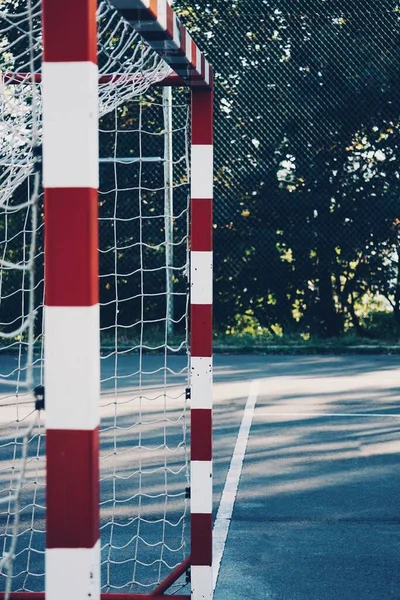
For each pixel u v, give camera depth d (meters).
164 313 13.07
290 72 12.99
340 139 13.05
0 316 12.23
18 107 4.02
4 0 4.62
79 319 1.89
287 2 12.88
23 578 4.16
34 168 2.10
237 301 13.46
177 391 9.35
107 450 6.71
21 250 10.80
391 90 12.94
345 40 12.92
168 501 5.39
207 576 3.51
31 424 2.08
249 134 13.12
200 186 3.65
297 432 7.39
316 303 13.38
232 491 5.61
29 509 5.28
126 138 12.49
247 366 11.45
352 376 10.56
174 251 12.86
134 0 2.22
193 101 3.66
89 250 1.89
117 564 4.32
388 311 13.45
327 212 13.20
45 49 1.88
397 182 13.09
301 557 4.40
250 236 13.27
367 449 6.77
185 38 2.98
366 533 4.78
